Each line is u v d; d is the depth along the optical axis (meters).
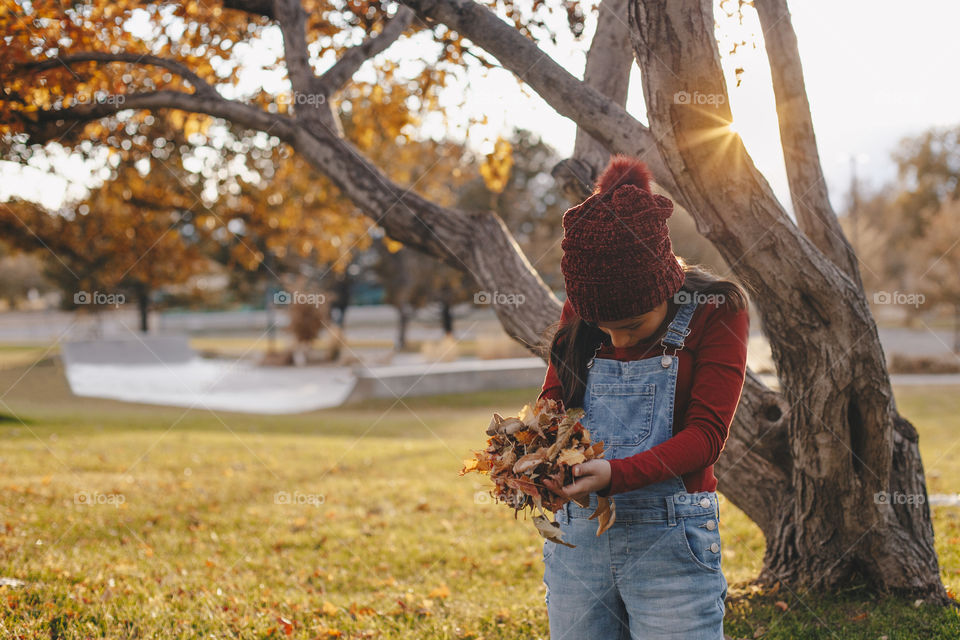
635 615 1.75
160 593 4.13
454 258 3.89
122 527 5.95
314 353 27.44
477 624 3.85
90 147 6.83
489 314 29.47
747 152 2.65
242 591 4.36
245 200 9.41
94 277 12.80
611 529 1.76
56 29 4.81
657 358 1.78
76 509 6.36
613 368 1.84
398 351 29.44
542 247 27.00
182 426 13.30
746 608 3.76
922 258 28.41
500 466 1.64
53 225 9.82
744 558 5.11
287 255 25.34
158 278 11.63
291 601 4.18
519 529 6.10
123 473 8.38
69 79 4.62
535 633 3.71
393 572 5.00
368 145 7.16
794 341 3.15
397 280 30.03
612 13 3.84
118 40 5.34
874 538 3.65
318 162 4.09
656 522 1.73
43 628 3.39
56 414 14.19
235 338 38.19
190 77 4.27
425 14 3.14
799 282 2.90
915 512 3.71
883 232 32.72
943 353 24.33
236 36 5.62
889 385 3.31
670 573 1.72
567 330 1.96
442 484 8.04
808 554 3.80
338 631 3.65
